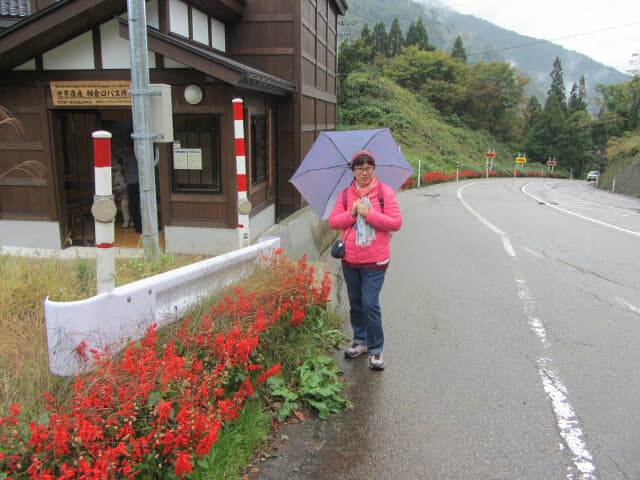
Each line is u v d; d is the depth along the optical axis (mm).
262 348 3889
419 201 20156
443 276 7594
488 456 3150
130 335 3254
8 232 8188
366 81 53906
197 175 7938
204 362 3248
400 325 5477
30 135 7906
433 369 4395
